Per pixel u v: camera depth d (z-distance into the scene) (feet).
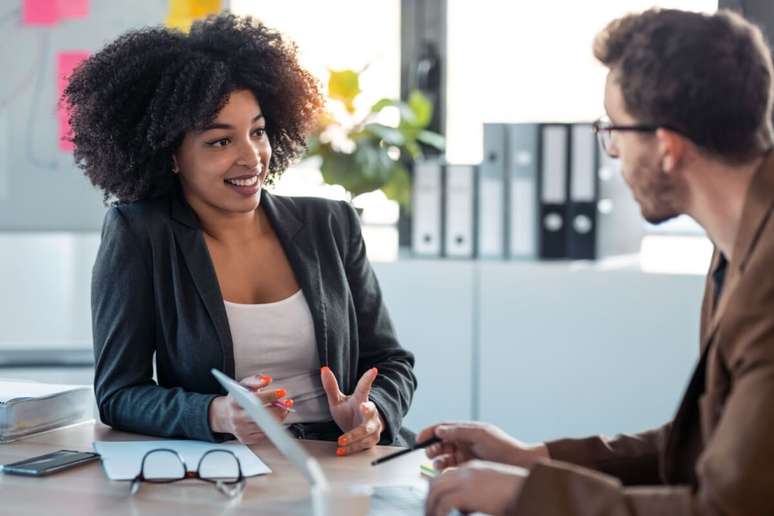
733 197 4.65
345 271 7.95
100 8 12.14
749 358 4.18
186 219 7.37
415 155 12.80
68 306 13.29
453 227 12.22
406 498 5.31
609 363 11.44
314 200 8.07
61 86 12.16
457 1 13.16
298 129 8.30
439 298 11.91
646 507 4.21
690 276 11.12
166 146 7.38
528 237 11.91
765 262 4.26
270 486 5.53
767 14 11.25
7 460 6.09
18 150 12.25
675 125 4.62
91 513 5.08
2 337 13.29
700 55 4.58
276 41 8.00
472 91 13.21
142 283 7.14
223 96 7.24
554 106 12.89
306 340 7.44
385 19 13.44
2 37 12.16
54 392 6.91
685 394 4.82
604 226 11.87
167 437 6.63
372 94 13.53
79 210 12.28
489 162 12.00
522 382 11.73
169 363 7.20
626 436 5.64
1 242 13.16
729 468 4.06
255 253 7.63
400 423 7.22
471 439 5.62
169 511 5.10
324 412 7.38
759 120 4.58
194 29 7.90
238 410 6.21
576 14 12.67
